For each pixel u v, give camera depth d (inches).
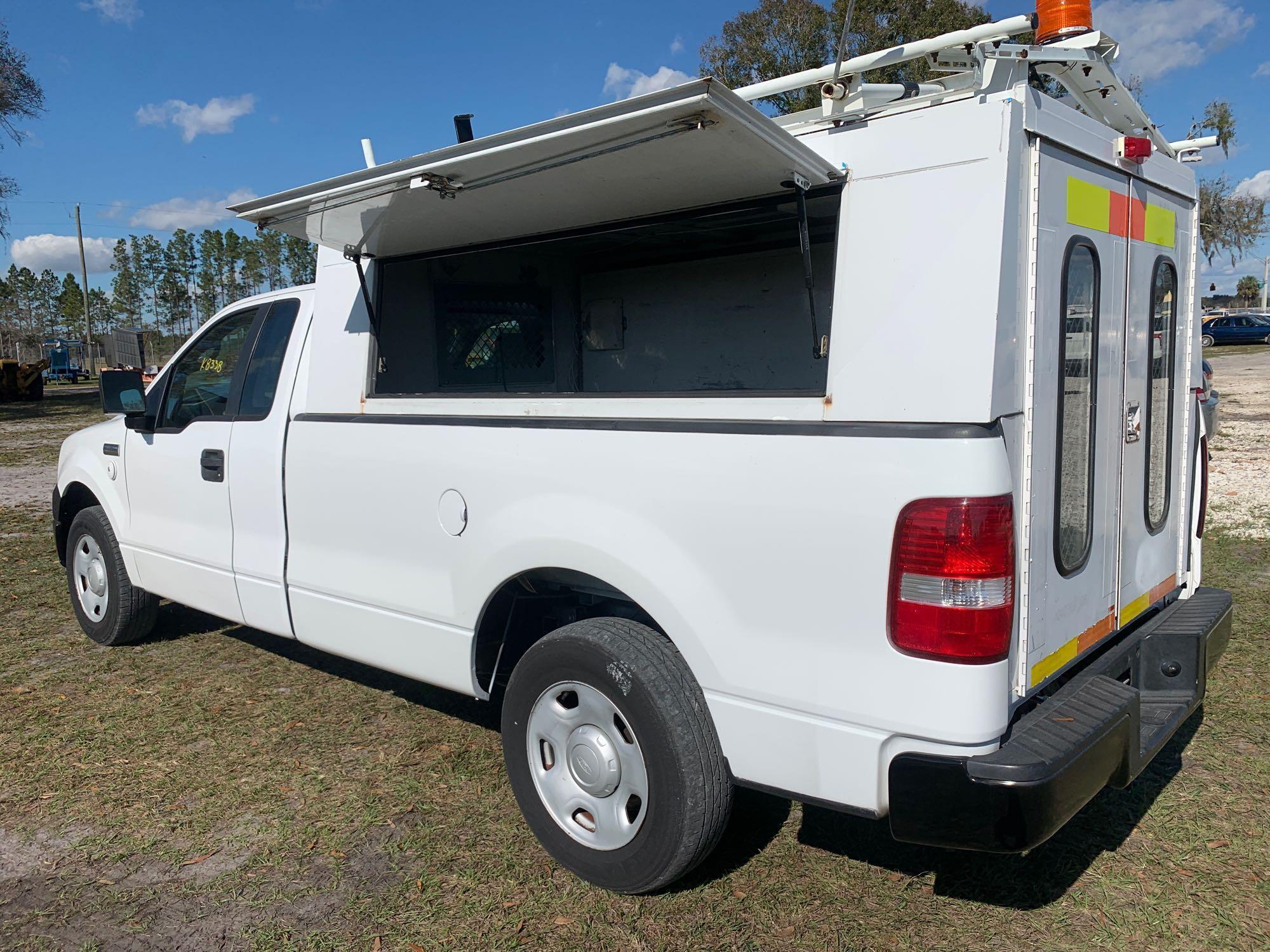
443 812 135.1
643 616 126.1
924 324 91.4
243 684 185.8
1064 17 106.1
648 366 180.5
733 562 99.8
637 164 105.5
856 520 91.4
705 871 119.0
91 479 204.4
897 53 101.1
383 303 149.0
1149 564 132.0
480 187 115.6
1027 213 93.4
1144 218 122.3
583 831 116.0
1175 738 154.0
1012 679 95.3
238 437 164.1
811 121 102.7
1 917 112.3
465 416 129.3
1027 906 111.1
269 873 120.6
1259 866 118.3
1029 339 94.0
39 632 219.9
